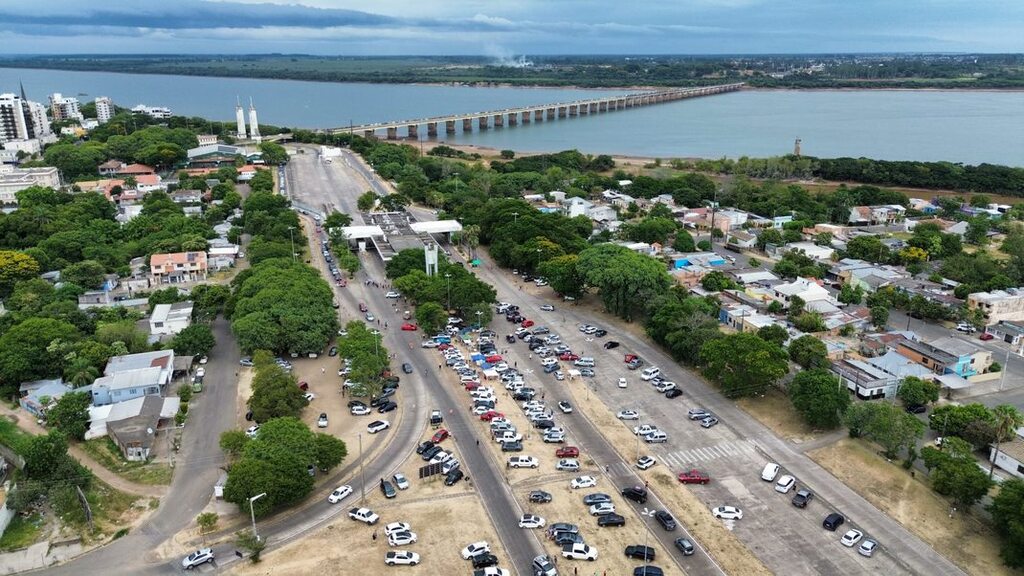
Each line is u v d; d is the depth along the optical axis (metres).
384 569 109.75
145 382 159.75
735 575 109.00
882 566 111.12
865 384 163.88
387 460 139.75
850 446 143.75
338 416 156.12
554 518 122.50
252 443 128.38
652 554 112.31
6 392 164.88
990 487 119.94
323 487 130.75
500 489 130.50
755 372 157.25
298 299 192.00
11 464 136.75
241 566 110.25
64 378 167.25
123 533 118.50
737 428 152.25
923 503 126.00
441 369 179.88
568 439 148.12
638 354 190.00
